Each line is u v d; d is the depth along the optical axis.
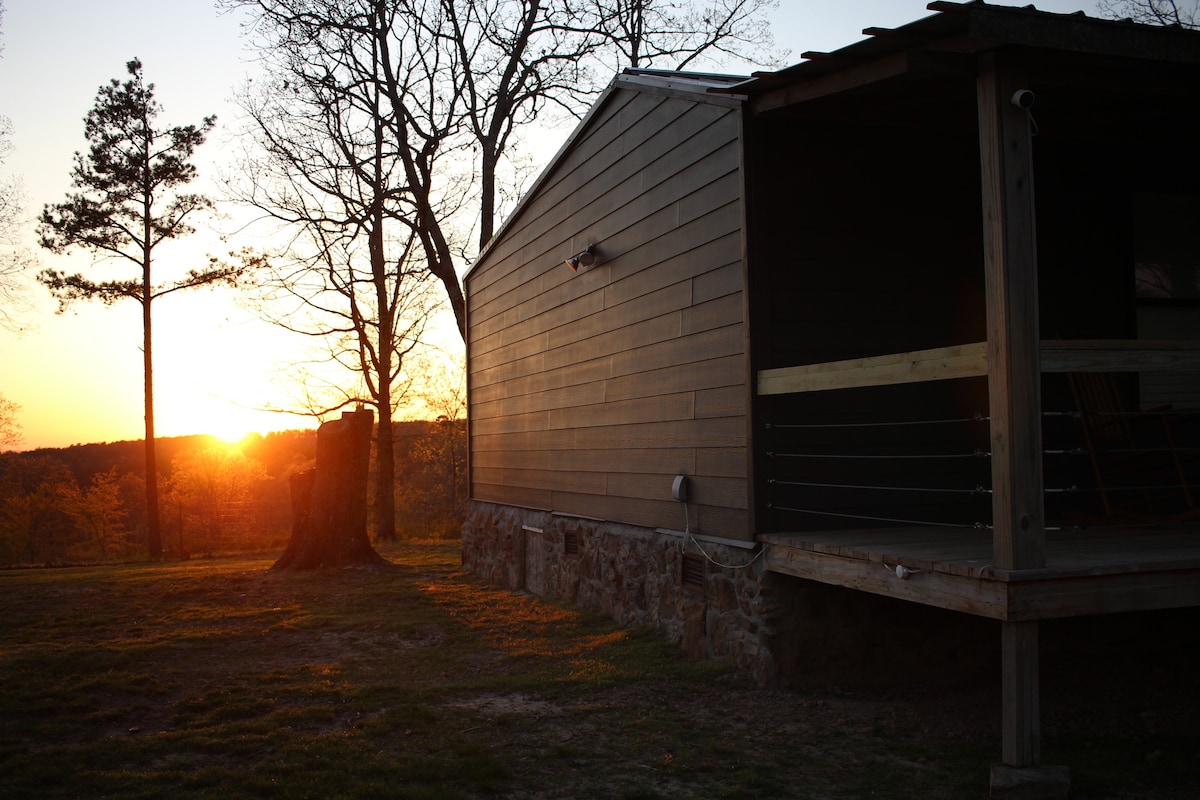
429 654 7.39
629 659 6.83
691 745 4.95
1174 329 7.25
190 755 4.80
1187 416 5.93
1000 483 4.09
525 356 10.95
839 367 5.24
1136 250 7.18
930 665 6.21
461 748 4.83
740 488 6.25
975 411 6.52
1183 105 5.61
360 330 21.38
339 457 13.12
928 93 5.33
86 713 5.64
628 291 8.10
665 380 7.40
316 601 10.16
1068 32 4.07
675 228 7.22
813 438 6.18
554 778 4.45
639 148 7.89
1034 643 4.04
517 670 6.75
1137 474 6.85
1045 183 6.80
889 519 5.48
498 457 11.95
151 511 20.77
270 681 6.43
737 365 6.26
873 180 6.45
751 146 6.15
